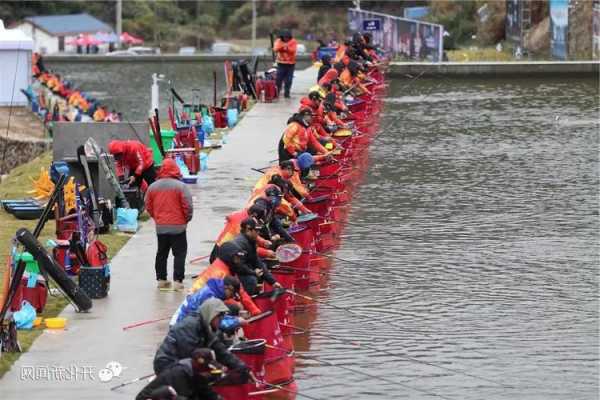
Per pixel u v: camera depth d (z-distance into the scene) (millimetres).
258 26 141625
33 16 134250
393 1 128875
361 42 58344
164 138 37531
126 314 22531
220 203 32906
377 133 49250
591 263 28109
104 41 124500
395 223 32438
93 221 27625
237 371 17094
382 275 26984
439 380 20047
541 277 26844
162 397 15992
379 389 19562
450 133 49125
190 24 143625
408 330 22859
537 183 38188
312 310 24219
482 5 99875
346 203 35094
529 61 75688
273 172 27453
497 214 33531
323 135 36188
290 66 56625
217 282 18594
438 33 74625
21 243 22234
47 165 41750
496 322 23438
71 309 22828
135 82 88500
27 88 66000
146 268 25953
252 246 20797
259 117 50531
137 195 30781
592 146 45531
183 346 16828
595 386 19891
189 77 90750
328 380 19938
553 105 58469
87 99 65812
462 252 29203
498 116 54375
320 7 143125
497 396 19344
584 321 23562
